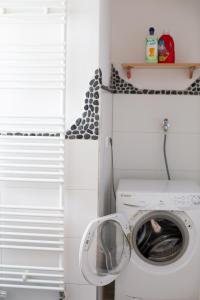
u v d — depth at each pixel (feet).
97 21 7.13
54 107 7.32
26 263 7.56
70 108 7.30
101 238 7.30
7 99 7.41
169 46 9.00
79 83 7.26
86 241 6.64
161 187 8.20
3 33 7.30
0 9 7.10
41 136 7.28
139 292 7.73
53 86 7.18
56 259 7.49
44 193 7.45
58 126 7.27
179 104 9.57
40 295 7.69
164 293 7.69
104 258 7.41
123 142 9.78
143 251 7.80
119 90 9.66
